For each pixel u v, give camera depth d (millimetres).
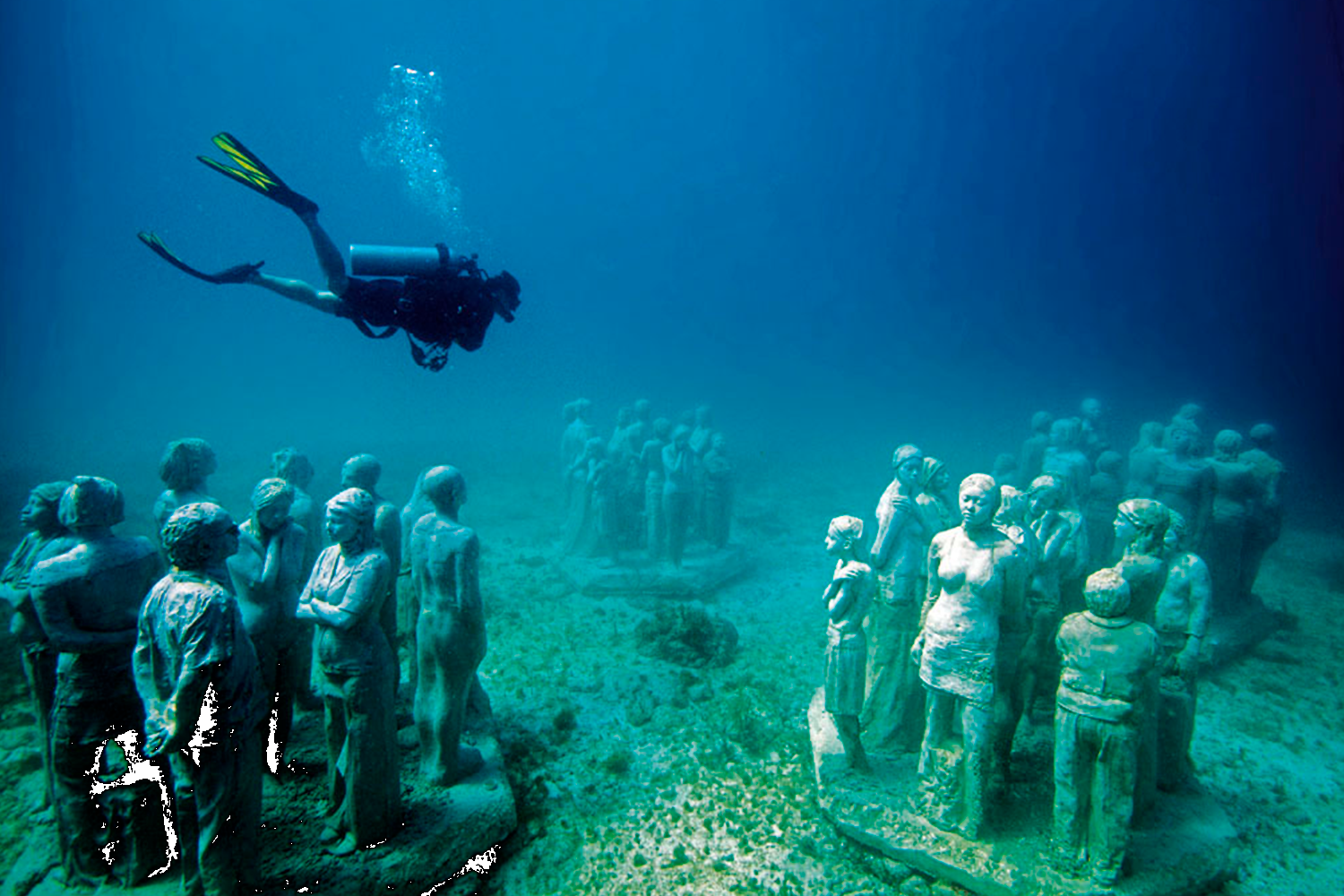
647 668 9414
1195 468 9711
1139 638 4918
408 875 5328
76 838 5070
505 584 12375
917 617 6648
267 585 5738
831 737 7105
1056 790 5297
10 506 16312
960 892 5523
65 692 4832
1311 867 6066
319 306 4590
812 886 5816
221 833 4484
